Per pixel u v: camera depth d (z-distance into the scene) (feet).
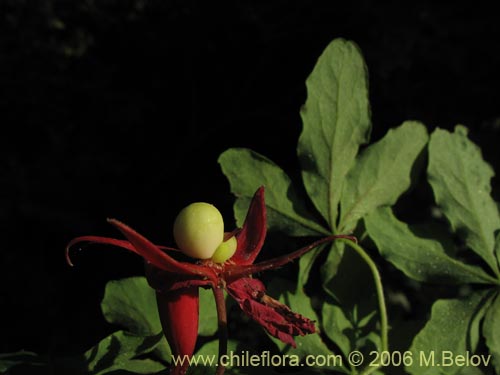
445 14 0.88
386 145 0.45
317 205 0.44
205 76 0.96
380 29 0.86
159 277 0.31
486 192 0.45
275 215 0.44
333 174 0.44
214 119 0.95
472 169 0.45
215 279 0.31
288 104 0.92
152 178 0.98
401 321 0.43
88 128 1.02
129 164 1.00
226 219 0.82
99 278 0.94
